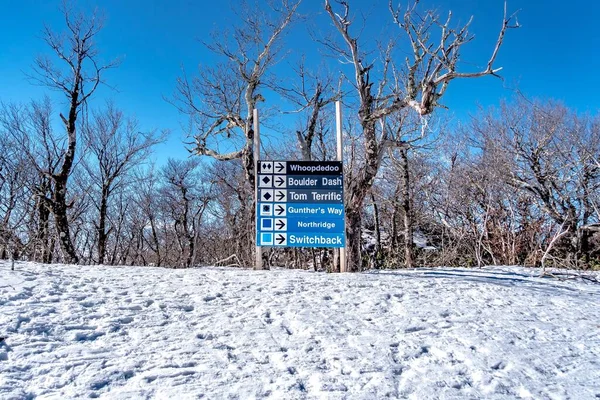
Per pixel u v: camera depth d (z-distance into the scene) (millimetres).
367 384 3340
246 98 11859
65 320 4453
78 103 15016
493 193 16438
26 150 16125
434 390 3287
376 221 19953
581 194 14953
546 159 17312
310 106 14523
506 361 3877
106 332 4246
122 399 2980
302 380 3369
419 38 9125
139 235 29391
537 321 5199
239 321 4785
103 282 6367
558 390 3344
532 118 18734
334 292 6367
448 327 4809
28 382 3162
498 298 6461
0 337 3859
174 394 3072
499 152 17688
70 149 14578
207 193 27062
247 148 11758
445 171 20781
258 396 3092
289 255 19094
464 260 15211
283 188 8836
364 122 10266
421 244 21250
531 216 16219
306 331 4527
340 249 8898
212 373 3432
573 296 7168
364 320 4992
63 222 14016
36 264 8195
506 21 8188
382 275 8312
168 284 6445
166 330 4391
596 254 15266
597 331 4906
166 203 32125
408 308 5582
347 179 13906
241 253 18344
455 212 17641
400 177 18938
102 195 22156
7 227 12164
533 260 13516
